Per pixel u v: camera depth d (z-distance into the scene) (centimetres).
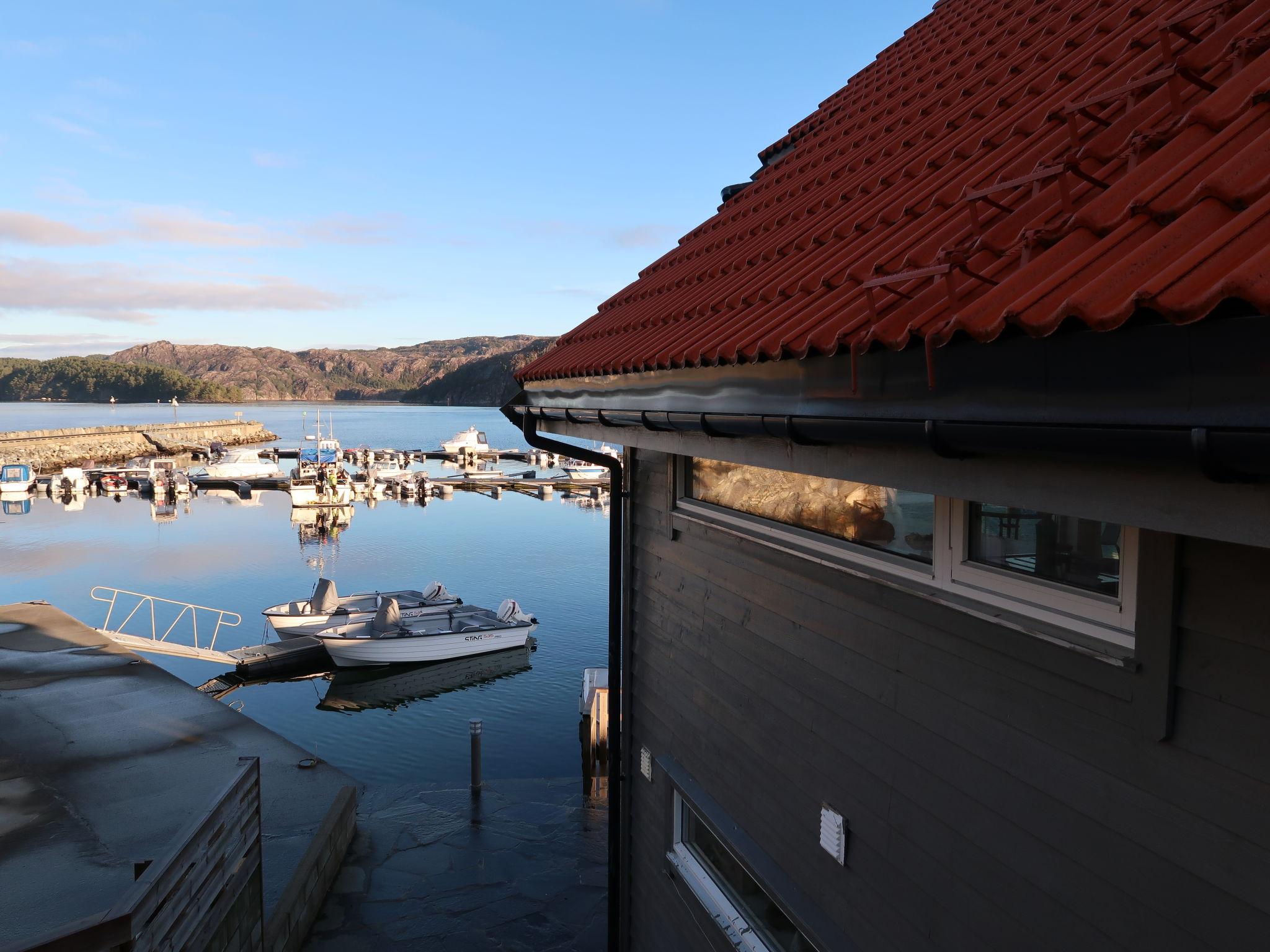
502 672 2219
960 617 275
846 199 401
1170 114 199
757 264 408
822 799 357
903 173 356
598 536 4150
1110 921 220
